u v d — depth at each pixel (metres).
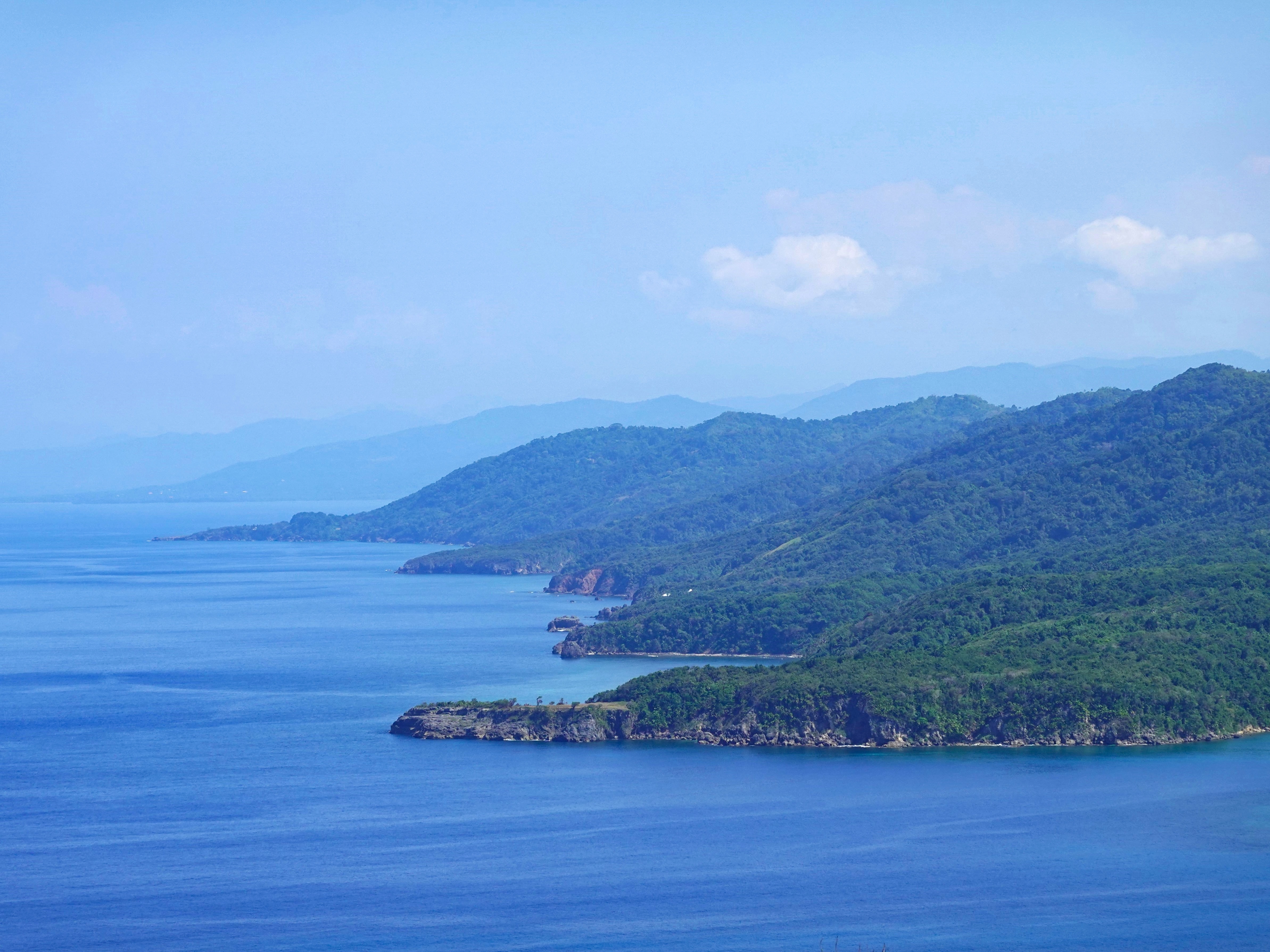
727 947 155.75
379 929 162.38
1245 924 160.25
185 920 166.00
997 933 158.88
